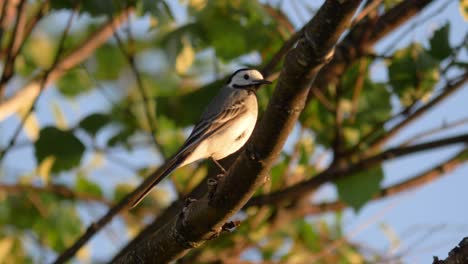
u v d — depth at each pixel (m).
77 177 16.08
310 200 14.63
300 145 14.17
